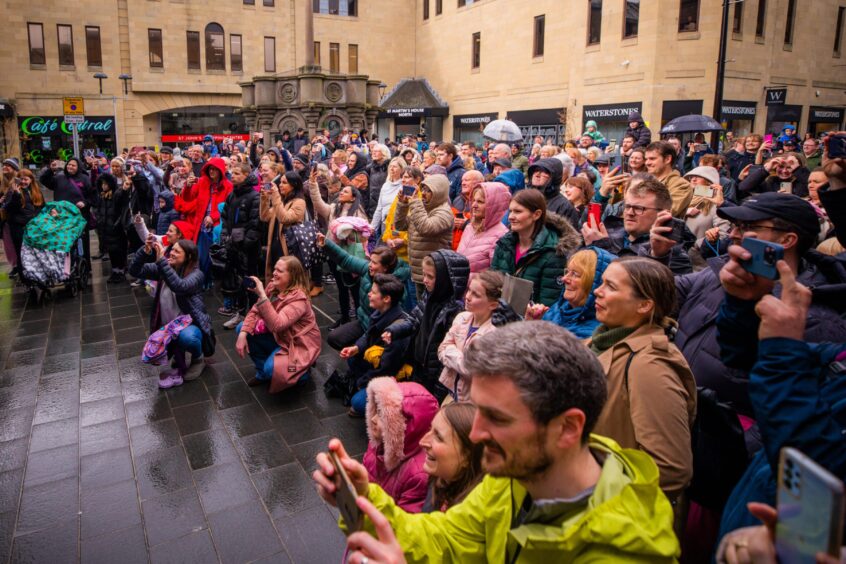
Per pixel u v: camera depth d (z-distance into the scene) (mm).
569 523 1300
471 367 1302
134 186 9766
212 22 32000
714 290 2740
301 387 5594
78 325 7555
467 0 31516
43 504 3822
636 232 3617
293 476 4137
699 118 11492
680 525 2238
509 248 4414
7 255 9938
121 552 3379
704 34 20953
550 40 26484
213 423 4906
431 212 5535
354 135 18328
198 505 3811
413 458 3135
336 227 6562
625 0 22438
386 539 1267
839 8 24750
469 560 1612
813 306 2223
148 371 6023
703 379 2615
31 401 5332
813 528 868
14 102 28688
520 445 1261
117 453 4445
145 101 31266
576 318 3205
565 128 25125
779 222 2041
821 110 24984
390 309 4742
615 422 2180
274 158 11125
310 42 21750
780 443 1395
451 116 33406
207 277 8867
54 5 28922
